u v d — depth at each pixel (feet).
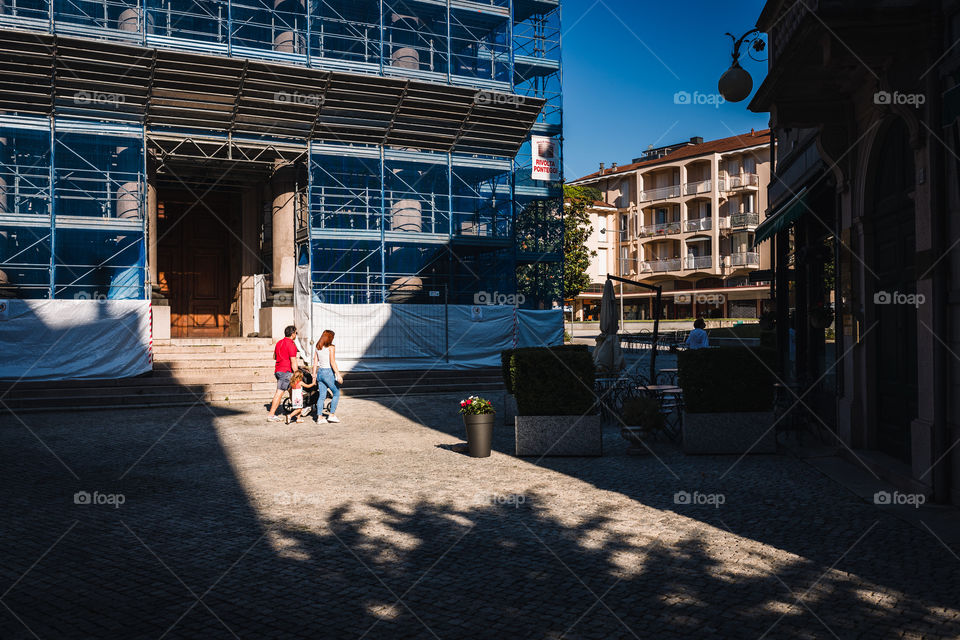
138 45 64.95
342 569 18.13
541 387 33.45
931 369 24.36
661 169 221.25
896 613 15.02
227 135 71.51
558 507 23.95
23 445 37.76
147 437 40.22
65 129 63.52
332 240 76.28
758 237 55.57
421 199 80.89
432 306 70.44
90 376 57.16
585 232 144.36
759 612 15.15
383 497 25.59
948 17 22.53
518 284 94.48
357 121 74.13
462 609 15.51
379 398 61.67
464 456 33.63
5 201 62.90
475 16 84.38
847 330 32.37
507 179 88.28
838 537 20.27
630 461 31.91
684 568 17.89
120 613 15.44
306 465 31.65
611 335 49.29
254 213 83.25
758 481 27.50
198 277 86.84
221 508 24.30
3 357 55.11
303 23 77.30
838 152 31.96
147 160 70.03
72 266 62.39
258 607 15.72
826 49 23.76
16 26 62.18
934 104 23.30
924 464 24.50
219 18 69.36
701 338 57.00
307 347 67.10
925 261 24.32
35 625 14.82
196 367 62.85
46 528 22.07
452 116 76.48
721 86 30.55
